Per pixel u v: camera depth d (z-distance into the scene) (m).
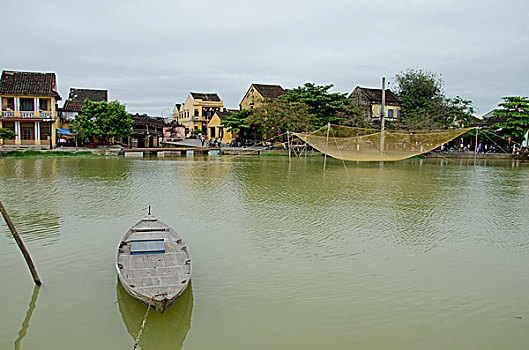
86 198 18.42
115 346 6.99
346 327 7.68
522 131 48.88
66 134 45.62
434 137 34.09
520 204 18.84
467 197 20.58
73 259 10.69
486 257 11.44
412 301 8.73
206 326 7.61
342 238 12.91
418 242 12.69
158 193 19.97
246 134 52.31
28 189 20.47
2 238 12.30
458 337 7.43
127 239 10.07
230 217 15.26
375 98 58.91
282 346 7.07
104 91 56.75
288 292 9.02
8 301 8.40
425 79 58.31
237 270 10.16
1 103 42.12
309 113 47.31
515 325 7.87
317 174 29.05
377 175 29.59
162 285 7.61
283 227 14.01
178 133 69.88
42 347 6.93
